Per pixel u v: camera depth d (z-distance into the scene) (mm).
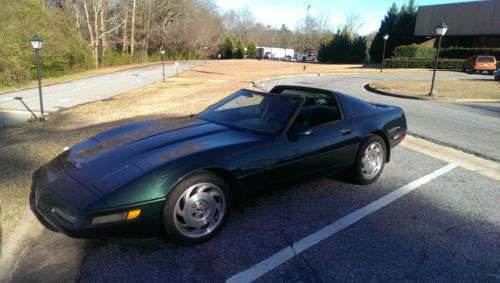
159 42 63688
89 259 2723
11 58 23641
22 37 25672
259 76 25375
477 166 5184
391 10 48719
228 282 2498
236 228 3215
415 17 46094
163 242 2963
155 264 2674
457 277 2584
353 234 3160
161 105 10820
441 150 6078
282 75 26609
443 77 26859
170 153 2910
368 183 4355
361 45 56250
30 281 2469
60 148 5512
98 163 2904
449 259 2805
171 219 2729
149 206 2594
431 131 7703
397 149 6125
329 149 3760
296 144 3451
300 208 3654
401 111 4918
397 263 2742
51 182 2816
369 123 4258
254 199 3299
